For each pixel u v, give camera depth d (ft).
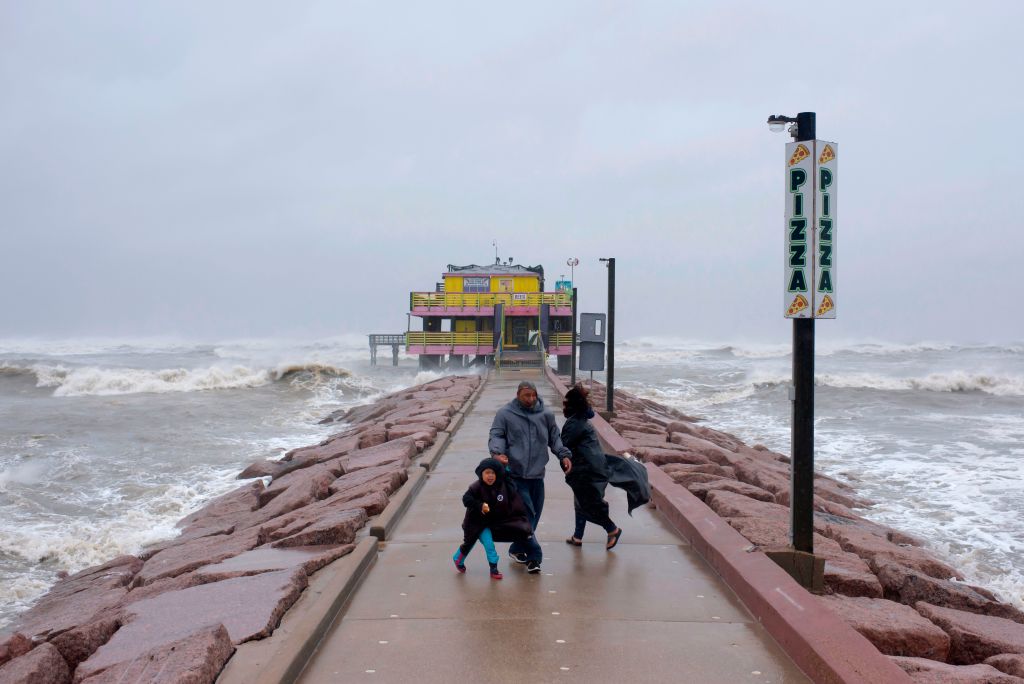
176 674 15.53
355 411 104.22
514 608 22.00
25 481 56.59
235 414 101.91
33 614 31.40
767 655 18.79
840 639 17.92
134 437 78.74
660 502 35.27
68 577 37.17
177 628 19.43
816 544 29.71
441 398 87.51
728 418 106.11
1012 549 41.45
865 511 49.49
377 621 20.97
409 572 25.54
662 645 19.36
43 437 76.64
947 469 63.10
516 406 26.35
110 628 21.81
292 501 40.37
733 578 23.63
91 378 131.54
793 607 20.03
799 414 24.26
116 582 33.35
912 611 22.81
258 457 69.67
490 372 141.79
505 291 165.99
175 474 61.31
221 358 290.35
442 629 20.38
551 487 40.78
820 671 17.03
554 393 93.76
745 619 21.26
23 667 18.86
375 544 27.84
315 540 29.01
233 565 26.99
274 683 15.97
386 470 41.01
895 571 26.40
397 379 174.70
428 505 36.14
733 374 184.44
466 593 23.35
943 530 45.11
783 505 38.55
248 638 18.74
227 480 59.16
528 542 25.11
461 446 55.42
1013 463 65.36
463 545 25.25
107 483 57.36
